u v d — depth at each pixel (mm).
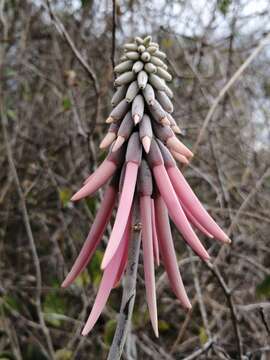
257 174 3775
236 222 3246
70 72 3416
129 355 2615
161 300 3395
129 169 1385
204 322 2936
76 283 3121
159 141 1485
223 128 3789
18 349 3150
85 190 1403
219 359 2869
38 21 4004
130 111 1460
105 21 3682
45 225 3580
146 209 1394
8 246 3807
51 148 3746
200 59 3754
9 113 3703
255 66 4160
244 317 3234
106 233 2979
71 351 3168
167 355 2949
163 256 1430
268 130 4012
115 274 1367
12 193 3744
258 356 3078
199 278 3393
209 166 3631
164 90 1510
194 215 1410
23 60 3812
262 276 3383
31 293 3578
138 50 1532
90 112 3701
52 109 3904
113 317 3180
